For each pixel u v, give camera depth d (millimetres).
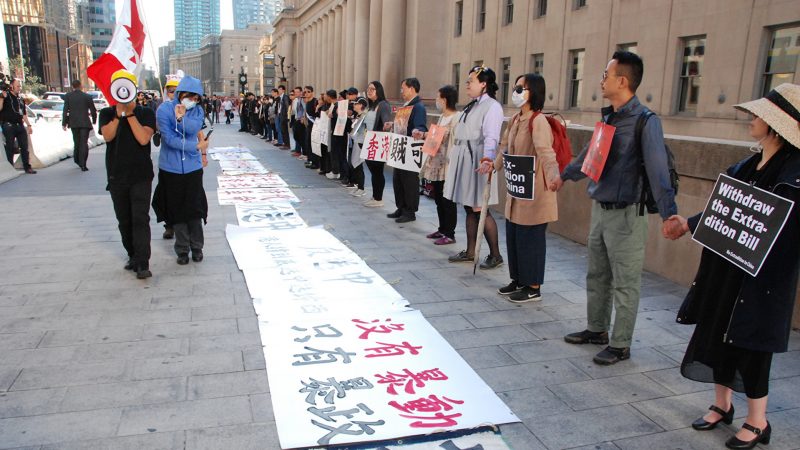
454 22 34656
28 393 3328
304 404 3242
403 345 4031
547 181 4621
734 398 3516
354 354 3875
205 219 5941
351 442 2898
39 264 5738
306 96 14875
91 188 10273
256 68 136250
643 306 4996
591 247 4055
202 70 160250
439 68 32344
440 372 3672
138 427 3021
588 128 6910
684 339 4344
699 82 20047
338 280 5391
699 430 3154
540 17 27578
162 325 4328
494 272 5871
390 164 8031
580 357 4008
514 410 3303
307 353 3871
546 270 5988
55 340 4031
